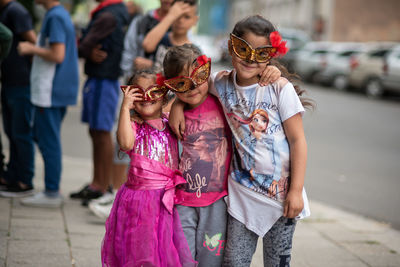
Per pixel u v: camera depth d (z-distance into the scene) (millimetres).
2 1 4781
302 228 4914
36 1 4680
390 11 29203
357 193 6477
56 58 4504
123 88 2676
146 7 31125
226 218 2764
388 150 9297
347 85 19094
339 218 5355
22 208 4676
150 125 2746
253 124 2633
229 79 2727
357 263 4055
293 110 2547
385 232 4965
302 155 2559
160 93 2697
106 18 4730
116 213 2711
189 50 2643
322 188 6660
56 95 4625
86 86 4918
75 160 7285
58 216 4539
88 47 4723
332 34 30984
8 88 4855
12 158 5125
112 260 2697
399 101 16812
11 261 3486
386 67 16812
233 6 56281
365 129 11453
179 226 2701
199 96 2676
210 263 2766
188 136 2754
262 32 2510
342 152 8992
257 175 2645
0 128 8812
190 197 2727
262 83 2594
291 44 23469
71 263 3547
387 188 6762
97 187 5047
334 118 12961
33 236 3990
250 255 2766
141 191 2658
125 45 4645
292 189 2564
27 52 4480
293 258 4070
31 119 4984
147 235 2607
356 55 19250
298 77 2793
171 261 2637
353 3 30281
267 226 2654
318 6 33219
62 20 4562
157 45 4258
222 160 2754
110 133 4969
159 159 2697
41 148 4727
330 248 4367
